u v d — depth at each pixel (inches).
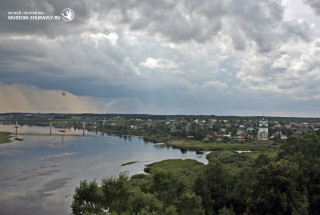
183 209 2201.0
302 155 2930.6
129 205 2091.5
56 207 3314.5
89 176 4817.9
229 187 2753.4
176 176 2568.9
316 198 2479.1
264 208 2265.0
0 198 3624.5
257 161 3277.6
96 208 2139.5
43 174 4916.3
